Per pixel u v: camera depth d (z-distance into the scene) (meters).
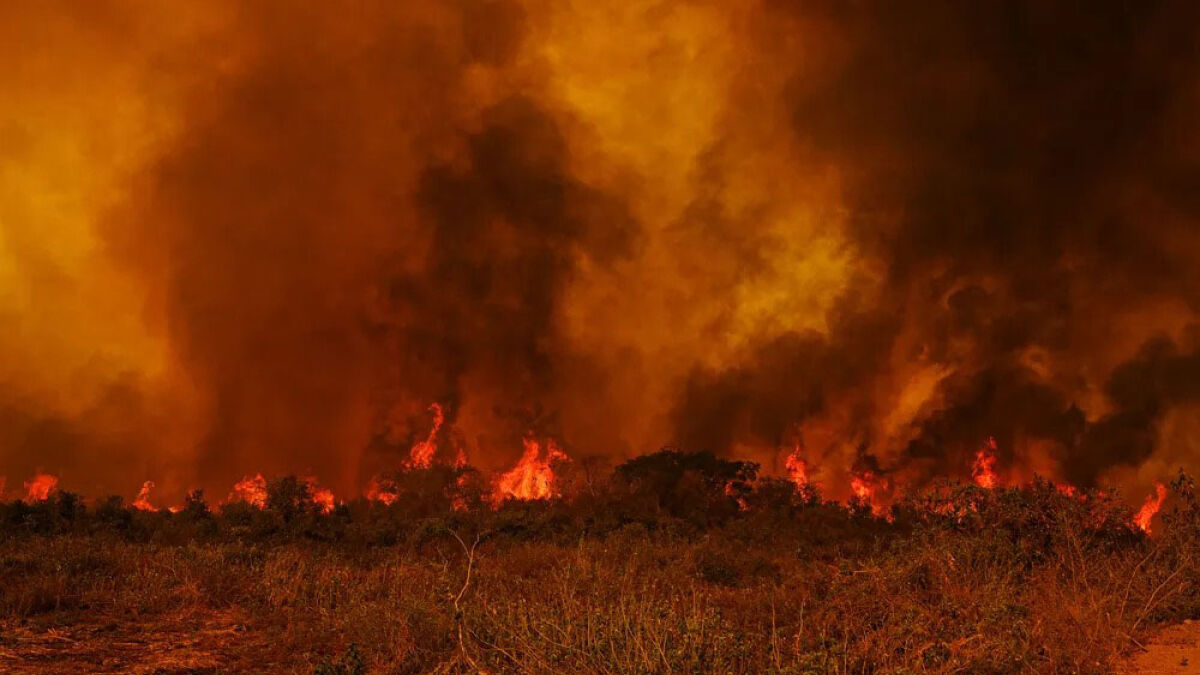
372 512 29.20
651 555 16.69
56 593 11.55
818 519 28.22
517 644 8.69
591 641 8.08
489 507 31.25
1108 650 8.48
